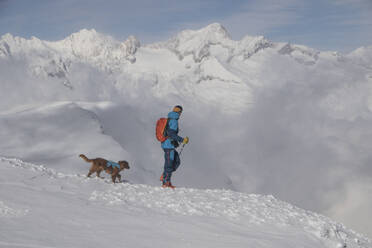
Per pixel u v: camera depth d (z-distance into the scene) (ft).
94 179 28.04
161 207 20.68
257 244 15.34
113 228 15.08
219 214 20.43
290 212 23.12
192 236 15.29
